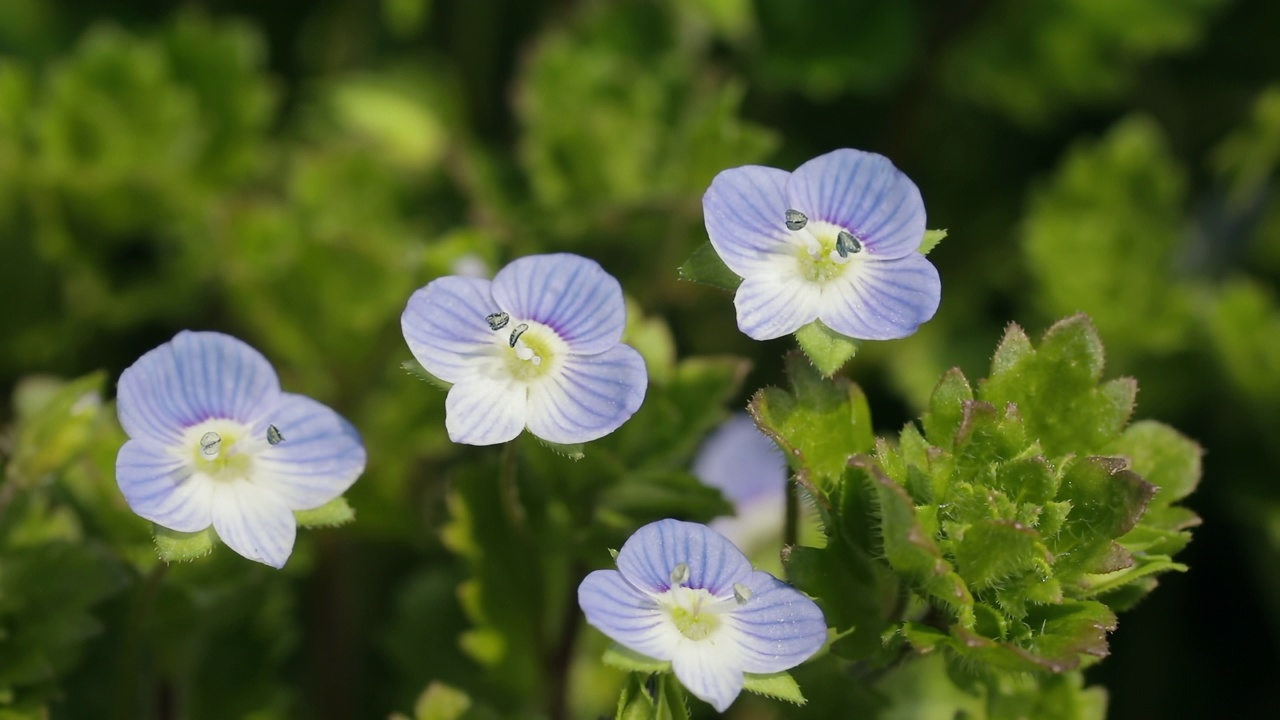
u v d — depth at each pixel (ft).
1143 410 0.66
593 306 0.48
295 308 0.62
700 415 0.54
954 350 0.66
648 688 0.47
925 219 0.48
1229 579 0.65
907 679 0.60
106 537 0.54
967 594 0.47
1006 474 0.48
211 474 0.48
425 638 0.60
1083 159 0.66
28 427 0.52
